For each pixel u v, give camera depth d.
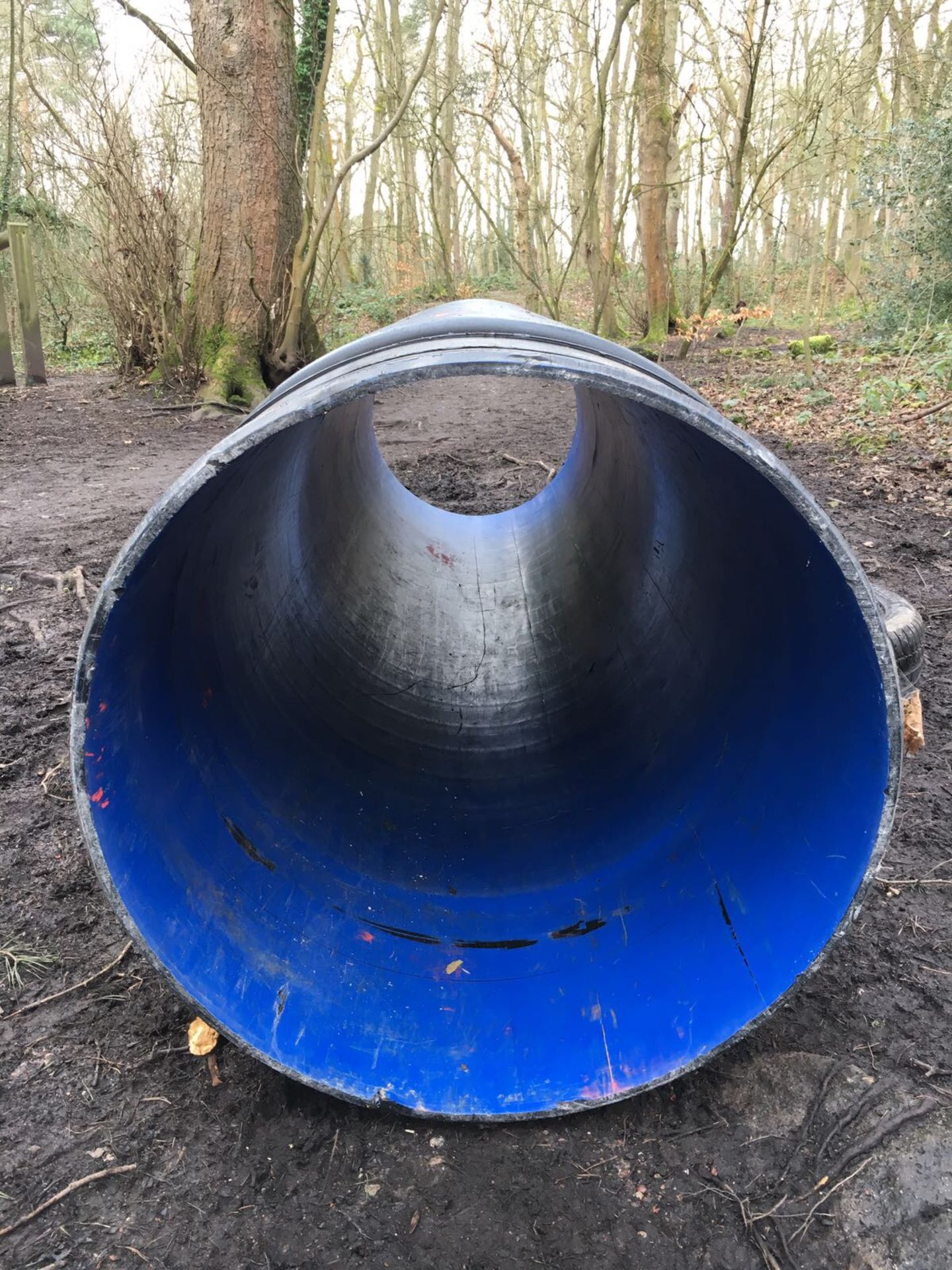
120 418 11.20
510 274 33.31
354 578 4.02
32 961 2.91
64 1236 2.13
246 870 2.52
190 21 11.13
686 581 3.24
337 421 3.93
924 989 2.77
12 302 17.31
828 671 2.19
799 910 2.16
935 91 16.23
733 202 13.61
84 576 5.76
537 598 4.35
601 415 4.15
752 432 9.65
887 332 14.01
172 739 2.45
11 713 4.31
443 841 3.08
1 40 18.77
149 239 12.42
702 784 2.73
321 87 11.13
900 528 6.70
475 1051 2.36
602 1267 2.08
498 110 16.34
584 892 2.75
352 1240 2.13
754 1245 2.11
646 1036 2.29
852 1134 2.34
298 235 11.98
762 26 12.13
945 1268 2.05
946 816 3.61
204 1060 2.60
